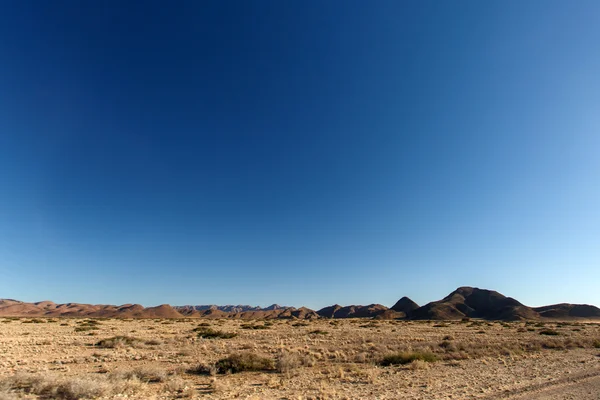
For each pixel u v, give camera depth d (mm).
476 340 37562
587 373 17469
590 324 90688
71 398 11695
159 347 28406
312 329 55406
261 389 13766
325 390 13430
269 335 42719
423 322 99188
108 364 19641
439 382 15164
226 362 18156
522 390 13492
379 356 23141
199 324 69312
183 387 13719
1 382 12531
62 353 23469
